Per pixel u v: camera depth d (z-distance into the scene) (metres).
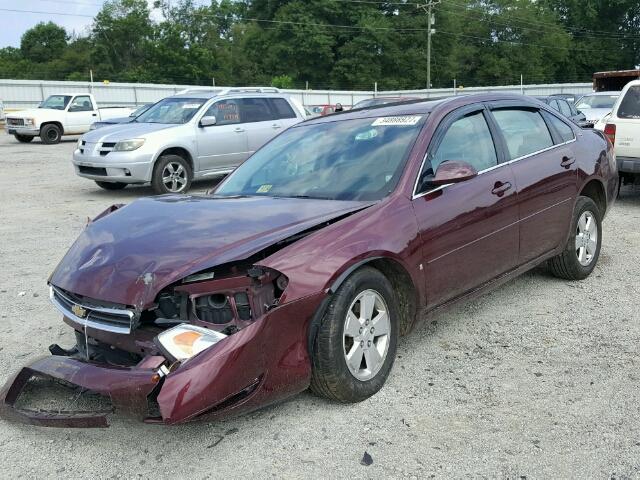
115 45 86.25
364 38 73.19
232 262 3.25
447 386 3.87
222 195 4.51
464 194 4.30
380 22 73.88
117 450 3.29
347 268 3.46
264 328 3.17
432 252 4.00
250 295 3.23
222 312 3.26
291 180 4.50
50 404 3.71
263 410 3.62
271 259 3.31
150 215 3.98
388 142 4.41
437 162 4.27
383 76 75.69
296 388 3.37
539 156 5.16
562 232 5.39
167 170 11.68
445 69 77.62
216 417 3.06
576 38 90.06
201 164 12.09
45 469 3.14
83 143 11.80
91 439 3.40
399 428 3.40
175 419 2.89
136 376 2.99
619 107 9.57
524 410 3.56
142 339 3.28
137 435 3.43
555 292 5.59
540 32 86.19
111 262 3.47
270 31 77.12
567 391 3.77
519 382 3.91
